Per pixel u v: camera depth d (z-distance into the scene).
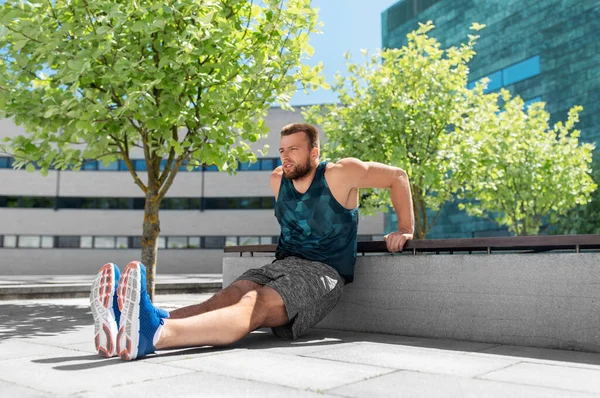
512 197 19.11
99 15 6.39
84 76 6.30
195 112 6.84
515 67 30.83
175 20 6.31
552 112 28.64
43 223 32.03
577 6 27.67
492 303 3.79
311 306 3.67
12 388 2.19
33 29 6.05
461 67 15.22
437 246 4.04
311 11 6.77
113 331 2.88
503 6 31.52
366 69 15.77
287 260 3.95
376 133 14.53
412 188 14.88
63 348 3.40
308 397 2.06
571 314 3.46
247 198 33.09
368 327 4.39
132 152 32.94
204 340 3.09
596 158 25.98
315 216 3.95
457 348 3.48
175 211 33.03
